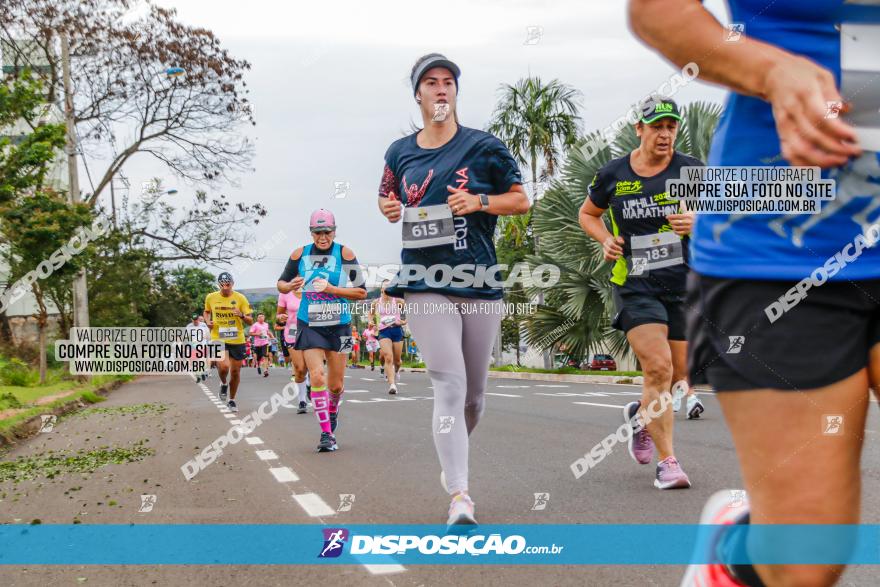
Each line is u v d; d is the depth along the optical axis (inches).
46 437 386.6
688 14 54.9
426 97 155.6
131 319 1163.9
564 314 492.1
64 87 859.4
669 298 181.9
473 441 284.2
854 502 58.3
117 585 129.0
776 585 61.1
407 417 404.8
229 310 498.6
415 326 154.1
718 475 196.4
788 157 53.2
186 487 218.1
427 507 176.4
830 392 57.4
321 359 290.0
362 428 357.7
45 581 132.1
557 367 803.4
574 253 333.7
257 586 125.6
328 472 234.1
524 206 156.4
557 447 263.7
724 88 56.9
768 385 58.9
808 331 57.8
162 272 1579.7
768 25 58.9
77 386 821.2
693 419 317.7
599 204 190.5
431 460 249.9
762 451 59.7
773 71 53.3
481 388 162.7
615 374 710.5
